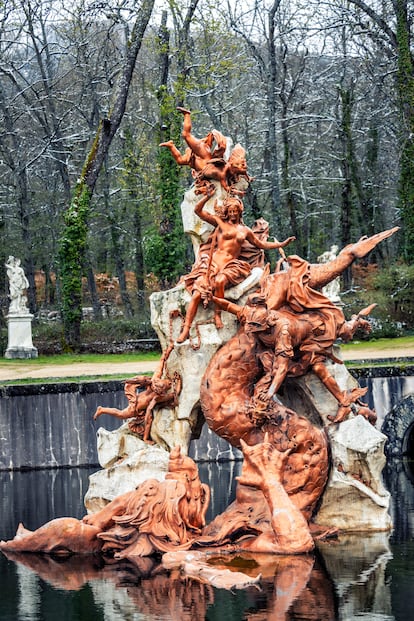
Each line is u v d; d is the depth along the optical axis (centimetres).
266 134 5428
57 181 5888
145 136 5781
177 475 1376
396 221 5953
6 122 5253
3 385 2573
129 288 6444
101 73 5712
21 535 1402
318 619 1030
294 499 1386
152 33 5719
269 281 1430
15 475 2411
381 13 5041
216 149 1545
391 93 4962
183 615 1062
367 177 5666
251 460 1352
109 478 1477
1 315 5159
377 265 5594
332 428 1441
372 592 1122
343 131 5178
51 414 2555
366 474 1428
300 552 1293
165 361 1512
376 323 4256
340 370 1456
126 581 1211
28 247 5234
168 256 4553
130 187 5272
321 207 5928
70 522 1370
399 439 2569
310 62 5941
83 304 6325
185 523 1345
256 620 1034
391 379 2606
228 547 1322
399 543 1352
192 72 5147
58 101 5719
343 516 1436
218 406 1416
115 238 5456
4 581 1229
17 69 5228
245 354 1426
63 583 1214
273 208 4738
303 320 1409
